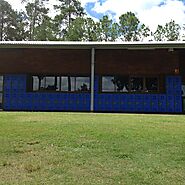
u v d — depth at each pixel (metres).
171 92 21.14
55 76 21.56
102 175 5.69
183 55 21.80
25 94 21.55
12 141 7.86
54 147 7.37
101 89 21.25
